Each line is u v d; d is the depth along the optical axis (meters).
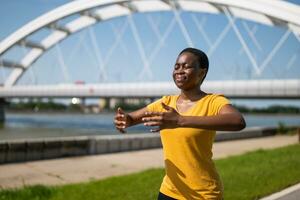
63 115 161.62
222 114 2.72
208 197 3.02
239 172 11.39
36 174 12.90
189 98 3.15
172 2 54.06
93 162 15.88
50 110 184.00
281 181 10.05
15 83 84.38
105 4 52.44
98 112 180.88
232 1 45.12
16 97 85.00
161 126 2.63
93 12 63.00
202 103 3.01
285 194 8.77
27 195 8.66
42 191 8.91
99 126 71.69
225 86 62.28
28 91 81.69
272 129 34.94
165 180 3.21
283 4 42.84
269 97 62.28
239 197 8.23
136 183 9.90
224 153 19.28
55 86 79.00
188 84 3.09
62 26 67.88
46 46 77.69
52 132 52.22
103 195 8.58
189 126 2.64
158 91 67.50
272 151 17.56
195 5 53.91
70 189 9.31
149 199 8.10
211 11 52.12
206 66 3.15
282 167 12.38
